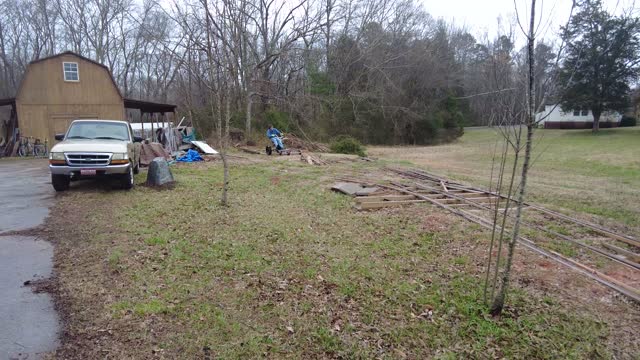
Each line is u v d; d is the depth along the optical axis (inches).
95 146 367.9
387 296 174.7
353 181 469.1
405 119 1555.1
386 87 1471.5
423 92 1614.2
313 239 246.8
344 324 152.6
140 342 135.9
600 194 452.8
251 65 992.9
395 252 230.4
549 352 140.4
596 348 143.1
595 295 182.5
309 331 147.2
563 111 1672.0
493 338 147.3
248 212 306.7
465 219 305.6
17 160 715.4
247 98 1024.9
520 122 156.9
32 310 153.7
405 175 565.0
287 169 576.7
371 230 273.0
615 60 1469.0
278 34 1116.5
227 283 181.0
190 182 432.8
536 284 191.8
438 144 1608.0
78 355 128.2
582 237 277.6
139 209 304.7
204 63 603.2
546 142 1338.6
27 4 1519.4
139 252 212.7
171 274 187.3
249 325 148.9
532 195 435.5
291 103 1175.0
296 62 1267.2
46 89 805.2
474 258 224.5
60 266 195.3
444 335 148.5
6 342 133.8
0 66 1556.3
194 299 165.0
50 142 814.5
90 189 388.8
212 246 226.1
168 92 1469.0
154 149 623.2
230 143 991.0
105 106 839.1
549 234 277.0
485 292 168.7
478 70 1679.4
